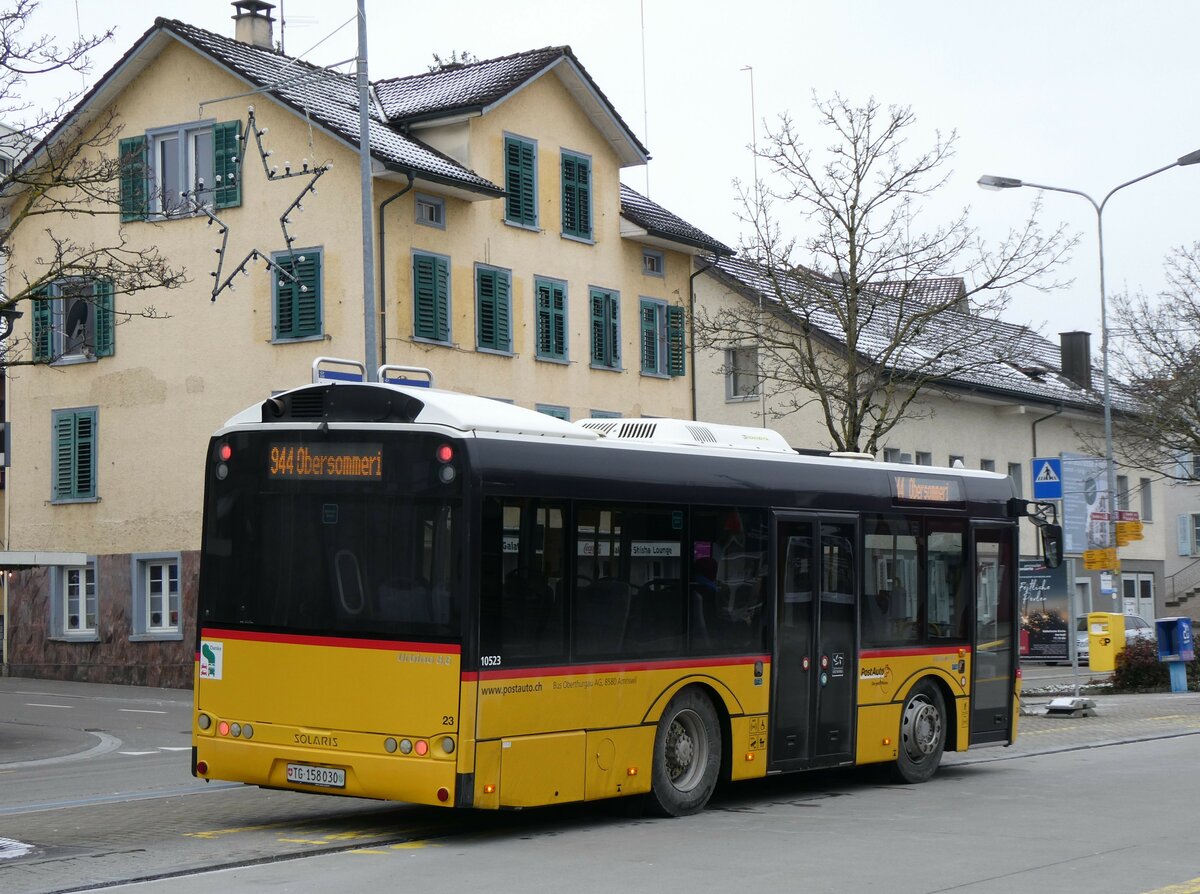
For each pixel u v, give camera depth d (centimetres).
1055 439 5222
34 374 3597
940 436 4600
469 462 1155
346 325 3167
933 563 1670
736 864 1077
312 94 3397
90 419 3509
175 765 1928
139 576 3447
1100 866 1066
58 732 2422
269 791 1567
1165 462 4059
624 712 1270
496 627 1159
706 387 4378
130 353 3459
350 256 3170
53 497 3569
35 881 989
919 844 1174
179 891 961
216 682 1239
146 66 3425
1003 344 2925
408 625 1158
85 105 3425
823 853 1129
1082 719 2480
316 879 1009
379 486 1184
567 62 3616
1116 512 2891
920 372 3102
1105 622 3278
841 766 1518
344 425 1203
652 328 3897
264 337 3262
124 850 1124
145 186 3403
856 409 2752
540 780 1188
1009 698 1777
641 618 1293
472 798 1132
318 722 1187
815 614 1492
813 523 1498
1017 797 1483
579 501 1241
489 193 3319
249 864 1070
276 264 3122
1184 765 1755
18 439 3625
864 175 2764
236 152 3303
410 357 3203
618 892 965
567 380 3622
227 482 1252
